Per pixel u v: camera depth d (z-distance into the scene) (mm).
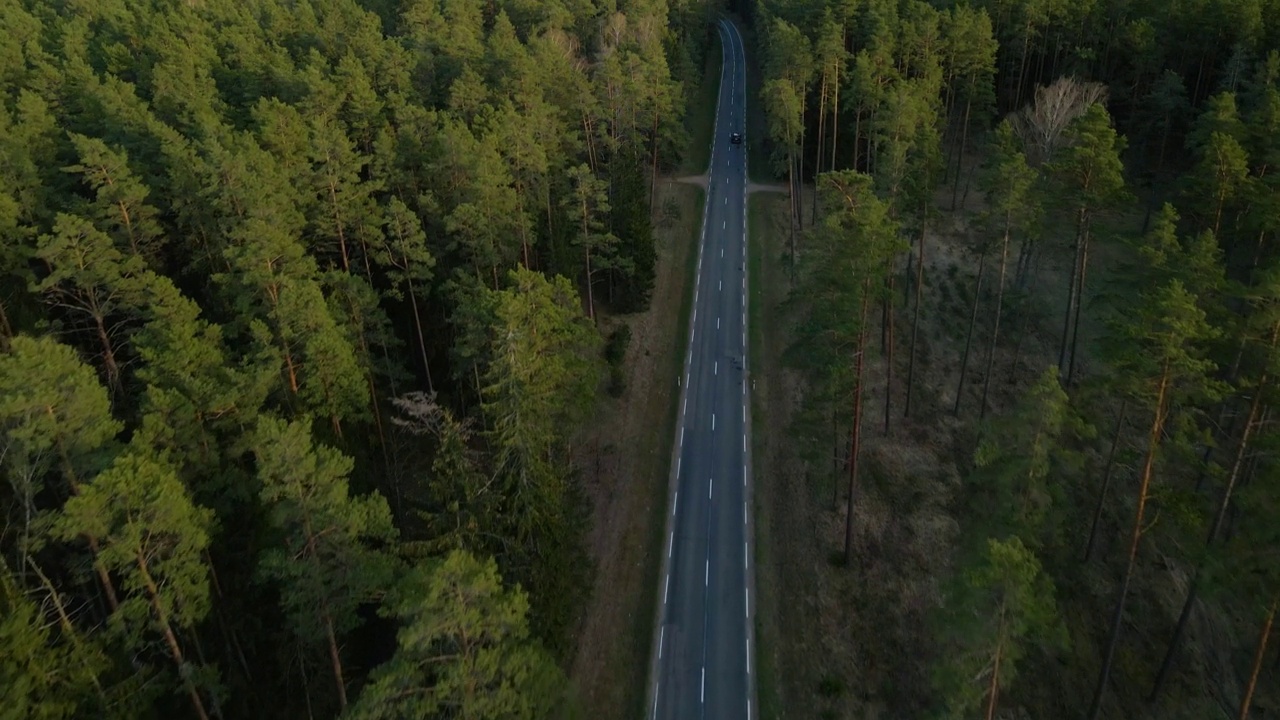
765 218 75562
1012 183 43625
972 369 53781
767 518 43938
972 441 47812
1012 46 74875
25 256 40156
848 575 39969
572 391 37688
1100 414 47562
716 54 124438
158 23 69750
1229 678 35188
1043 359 53656
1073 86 62656
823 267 37281
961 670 25062
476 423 46375
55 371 25031
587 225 58312
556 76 63812
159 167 49250
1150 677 35125
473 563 20062
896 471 45969
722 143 92625
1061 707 34062
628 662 36406
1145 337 27969
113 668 25797
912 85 59688
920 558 40469
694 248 71375
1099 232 44125
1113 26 73188
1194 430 29375
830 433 47531
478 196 45125
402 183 50469
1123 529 41125
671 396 53531
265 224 36594
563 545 32531
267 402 36250
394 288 44031
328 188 44406
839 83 72438
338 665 27609
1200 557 28562
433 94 67438
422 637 19578
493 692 20641
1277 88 56875
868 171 71062
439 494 31125
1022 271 58156
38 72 57625
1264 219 42094
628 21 87250
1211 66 67688
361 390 35844
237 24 74625
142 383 38062
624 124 67438
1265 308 28516
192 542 24891
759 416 51375
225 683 29484
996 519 30703
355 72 57656
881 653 36219
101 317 37062
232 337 38062
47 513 24141
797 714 34062
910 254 59219
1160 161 67562
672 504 45000
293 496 24734
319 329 35375
